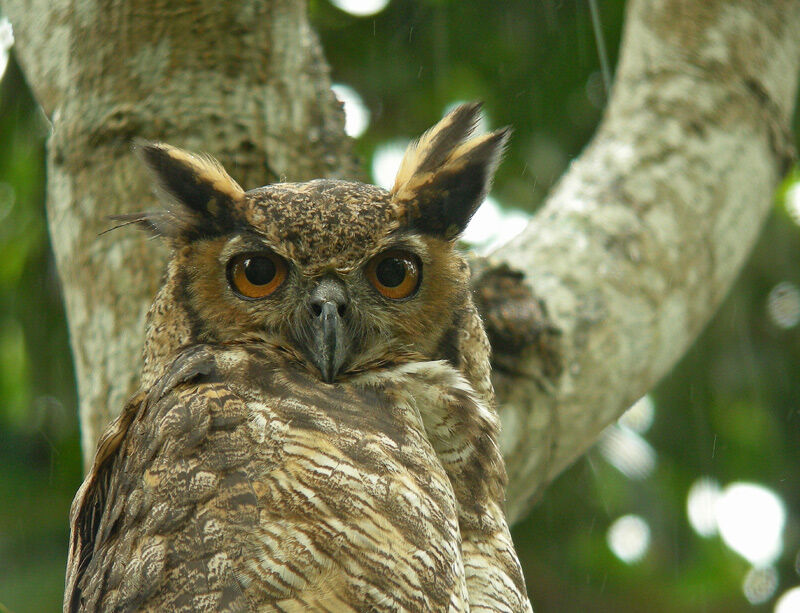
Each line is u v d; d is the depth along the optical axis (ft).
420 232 25.38
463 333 26.08
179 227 24.57
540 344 28.45
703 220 31.78
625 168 32.40
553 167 49.52
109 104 27.61
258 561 18.86
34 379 48.70
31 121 47.14
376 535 19.38
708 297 31.63
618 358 29.19
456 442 23.63
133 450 21.72
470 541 22.91
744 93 34.45
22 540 45.98
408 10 49.78
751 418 51.96
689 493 50.78
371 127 50.85
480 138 26.50
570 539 50.16
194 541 19.29
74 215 27.48
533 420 28.14
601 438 49.98
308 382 23.09
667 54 35.06
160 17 27.94
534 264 29.60
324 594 18.79
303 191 25.08
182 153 24.90
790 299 51.52
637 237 30.66
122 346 26.05
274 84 28.66
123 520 20.95
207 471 19.99
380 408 22.79
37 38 29.50
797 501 52.01
